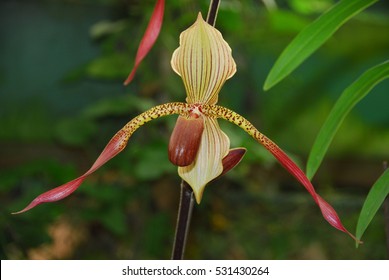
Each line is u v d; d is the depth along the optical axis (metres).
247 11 0.93
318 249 1.03
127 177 1.03
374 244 1.02
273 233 1.04
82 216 0.94
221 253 1.03
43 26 1.21
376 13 1.21
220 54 0.48
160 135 0.99
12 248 0.85
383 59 1.18
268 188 1.14
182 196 0.49
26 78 1.21
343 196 1.12
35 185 1.06
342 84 1.19
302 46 0.50
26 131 1.18
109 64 1.01
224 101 1.09
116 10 1.19
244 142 0.84
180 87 0.97
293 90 1.17
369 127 1.19
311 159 0.51
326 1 1.00
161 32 0.92
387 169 0.49
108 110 0.96
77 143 1.02
